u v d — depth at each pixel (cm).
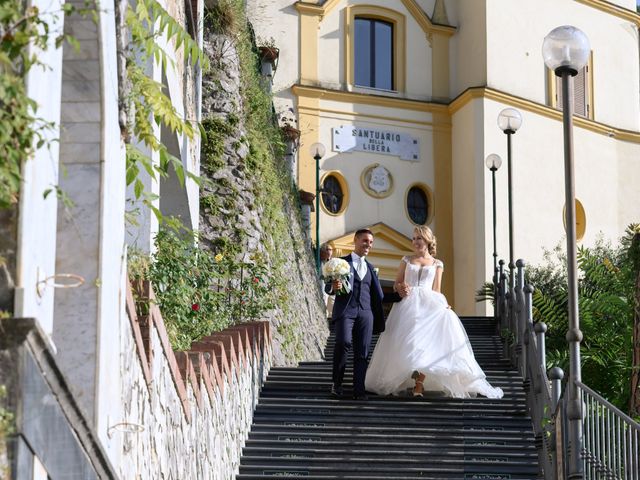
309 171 2886
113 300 543
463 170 2988
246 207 1744
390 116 3003
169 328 851
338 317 1202
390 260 2948
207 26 1847
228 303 1445
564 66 912
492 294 2242
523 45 3077
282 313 1762
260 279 1519
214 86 1806
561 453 915
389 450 1099
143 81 612
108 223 530
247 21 2166
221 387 944
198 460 821
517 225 2956
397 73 3045
